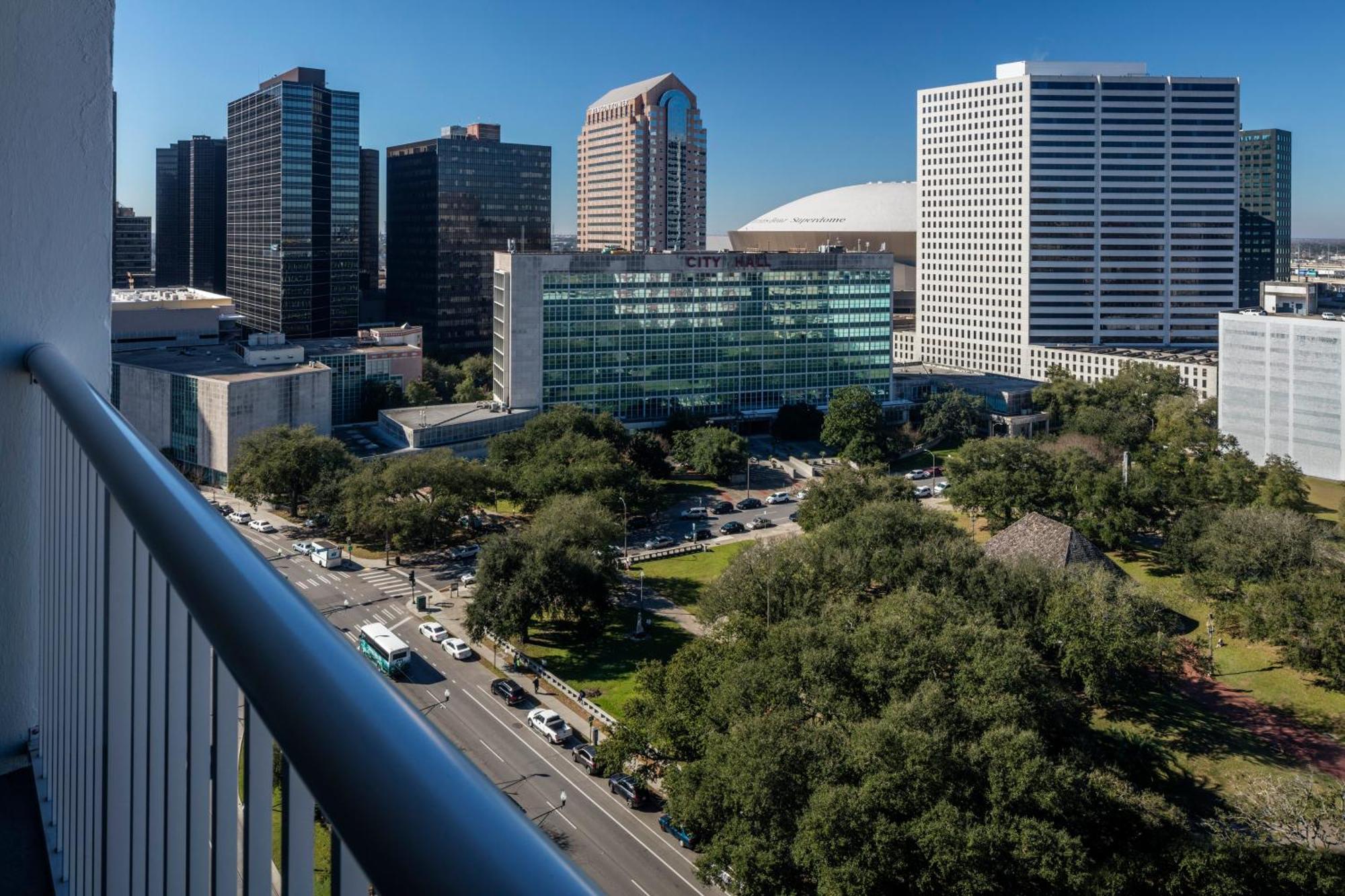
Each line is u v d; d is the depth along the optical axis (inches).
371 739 75.2
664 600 2522.1
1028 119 6702.8
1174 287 6845.5
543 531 2242.9
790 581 2062.0
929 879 1156.5
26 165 241.4
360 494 2783.0
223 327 5753.0
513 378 4426.7
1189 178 6781.5
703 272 4761.3
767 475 4052.7
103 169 253.3
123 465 141.8
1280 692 1993.1
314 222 6294.3
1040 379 6752.0
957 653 1551.4
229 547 107.2
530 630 2260.1
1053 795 1209.4
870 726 1331.2
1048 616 1921.8
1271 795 1413.6
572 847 1382.9
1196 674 2080.5
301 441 3088.1
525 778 1581.0
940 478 4094.5
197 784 122.4
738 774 1261.1
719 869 1245.1
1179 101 6732.3
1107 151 6747.1
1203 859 1181.7
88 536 181.9
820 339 5059.1
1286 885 1190.9
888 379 5226.4
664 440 4279.0
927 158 7357.3
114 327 4736.7
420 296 7716.5
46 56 241.8
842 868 1141.7
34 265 245.3
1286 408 4571.9
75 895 199.5
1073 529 2480.3
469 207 7529.5
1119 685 1876.2
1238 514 2566.4
